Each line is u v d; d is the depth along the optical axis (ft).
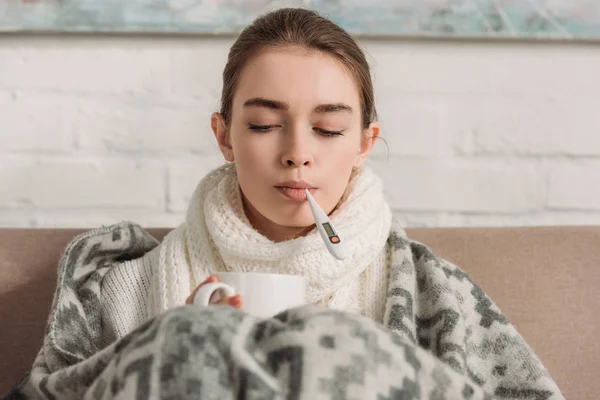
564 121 4.40
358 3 4.25
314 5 4.24
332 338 1.97
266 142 2.97
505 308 3.34
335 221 3.07
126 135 4.25
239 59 3.21
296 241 3.00
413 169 4.33
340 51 3.11
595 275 3.41
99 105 4.23
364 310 3.18
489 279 3.40
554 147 4.39
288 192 2.94
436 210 4.35
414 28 4.27
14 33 4.16
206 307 2.03
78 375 2.30
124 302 3.16
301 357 1.93
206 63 4.27
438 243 3.51
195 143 4.28
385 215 3.28
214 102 4.28
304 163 2.94
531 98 4.39
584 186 4.40
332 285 3.07
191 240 3.23
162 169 4.26
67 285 3.05
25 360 3.21
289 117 2.97
